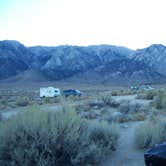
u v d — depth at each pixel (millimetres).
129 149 9375
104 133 9320
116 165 7695
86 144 7707
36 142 6730
